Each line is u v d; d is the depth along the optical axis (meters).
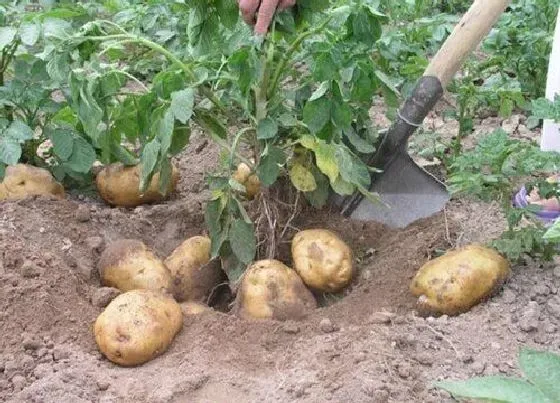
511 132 2.24
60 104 1.90
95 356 1.54
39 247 1.70
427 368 1.49
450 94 2.33
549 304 1.58
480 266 1.58
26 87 1.87
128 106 1.75
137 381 1.48
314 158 1.74
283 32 1.62
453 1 2.90
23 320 1.56
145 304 1.54
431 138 1.99
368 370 1.45
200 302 1.69
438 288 1.58
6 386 1.47
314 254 1.66
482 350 1.51
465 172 1.61
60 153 1.85
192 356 1.53
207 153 2.19
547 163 1.58
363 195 1.81
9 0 2.11
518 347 1.52
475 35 1.74
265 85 1.67
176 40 1.98
